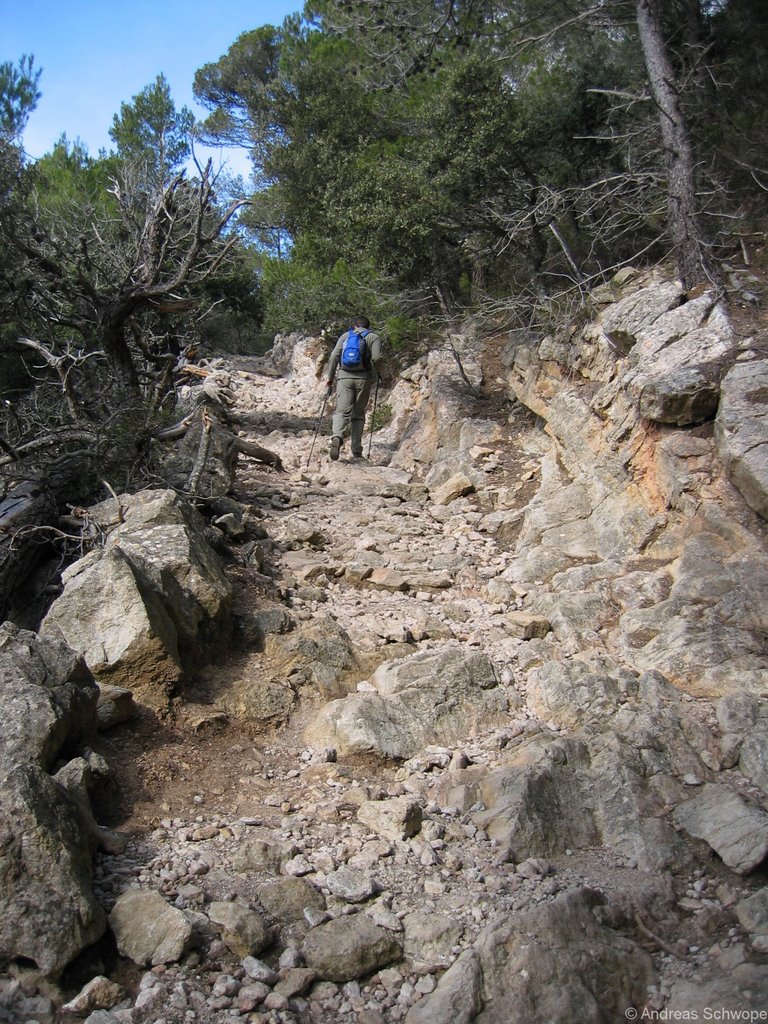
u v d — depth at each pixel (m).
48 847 3.43
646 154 9.94
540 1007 3.21
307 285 14.30
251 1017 3.18
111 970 3.37
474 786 4.41
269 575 7.18
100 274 10.10
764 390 6.66
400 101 14.30
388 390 13.38
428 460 10.76
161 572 5.46
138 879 3.75
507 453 9.88
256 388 15.85
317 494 9.62
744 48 10.45
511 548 7.94
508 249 11.37
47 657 4.41
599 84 11.22
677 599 5.89
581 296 9.55
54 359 8.65
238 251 18.33
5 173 8.88
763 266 8.44
